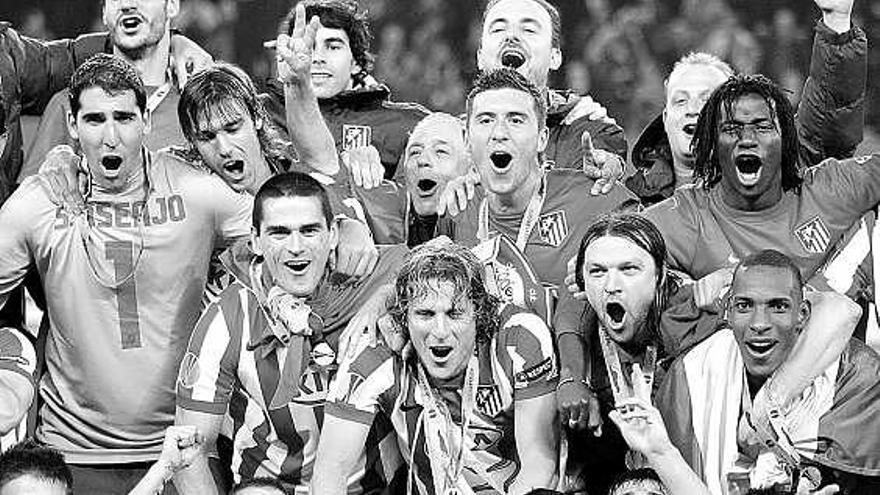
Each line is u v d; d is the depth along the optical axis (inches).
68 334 303.4
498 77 314.5
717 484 282.8
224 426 301.0
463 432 285.4
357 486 293.0
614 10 573.6
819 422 284.2
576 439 293.9
